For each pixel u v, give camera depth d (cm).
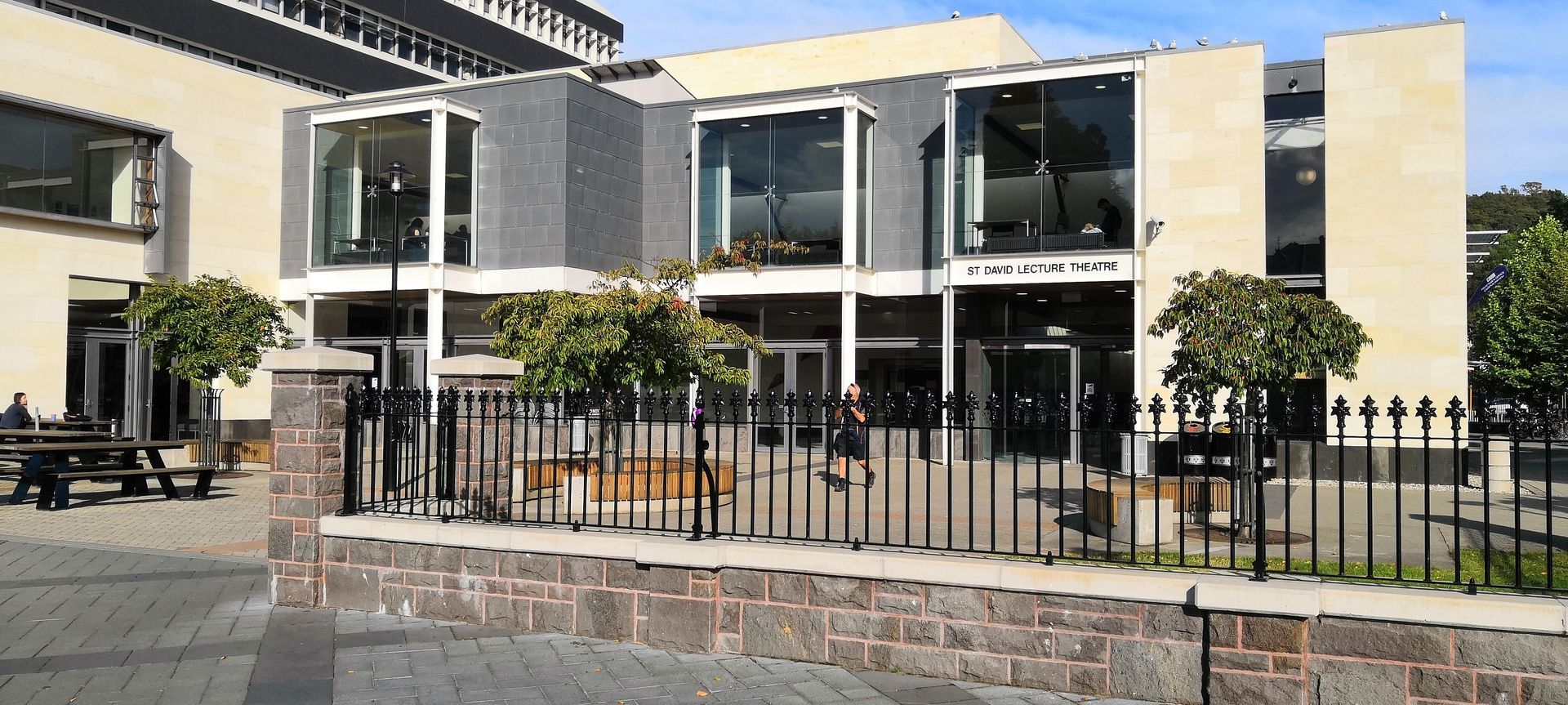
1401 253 1697
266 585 897
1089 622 610
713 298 2184
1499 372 3272
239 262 2453
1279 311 976
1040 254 1877
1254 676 568
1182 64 1823
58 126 2103
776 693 612
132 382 2269
